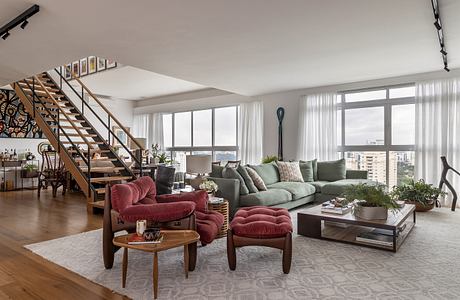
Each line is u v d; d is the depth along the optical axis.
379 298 2.28
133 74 7.28
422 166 5.84
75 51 4.27
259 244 2.77
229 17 3.30
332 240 3.63
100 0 2.88
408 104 6.14
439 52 4.60
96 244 3.53
